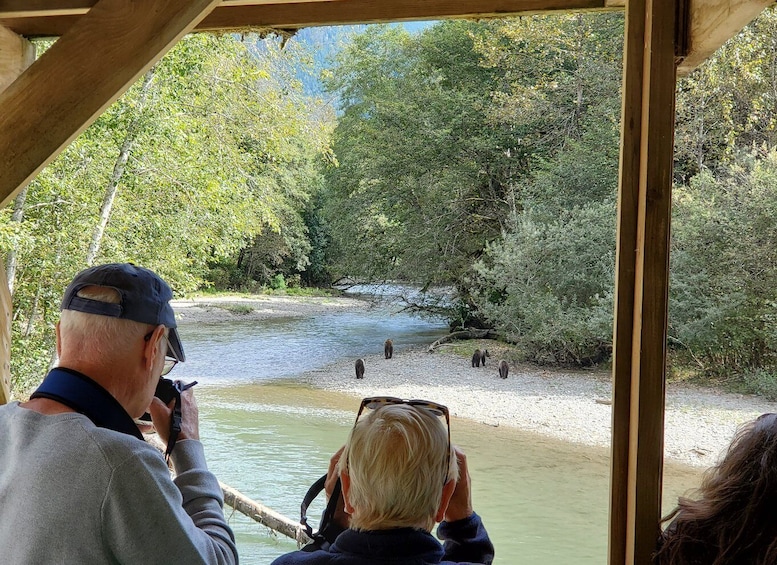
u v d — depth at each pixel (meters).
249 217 16.02
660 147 1.79
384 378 18.11
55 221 12.16
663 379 1.78
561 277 18.67
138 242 13.67
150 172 13.48
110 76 1.85
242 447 11.82
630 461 1.83
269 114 16.05
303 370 19.22
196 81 14.32
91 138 12.30
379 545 1.25
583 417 14.38
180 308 32.56
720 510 1.22
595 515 8.92
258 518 6.28
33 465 1.26
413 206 23.62
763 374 15.55
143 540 1.25
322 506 8.72
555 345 19.25
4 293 2.06
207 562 1.31
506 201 22.69
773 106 16.45
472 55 24.00
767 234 15.79
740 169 16.31
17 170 1.85
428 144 23.16
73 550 1.23
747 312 15.88
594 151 19.69
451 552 1.53
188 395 1.60
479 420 14.20
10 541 1.25
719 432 13.09
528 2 2.56
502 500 9.52
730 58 16.16
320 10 2.66
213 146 15.03
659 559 1.28
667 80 1.79
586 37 21.02
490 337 23.25
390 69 26.66
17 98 1.85
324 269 42.81
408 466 1.25
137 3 1.85
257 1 2.46
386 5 2.62
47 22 2.71
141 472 1.27
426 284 23.92
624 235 1.86
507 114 21.59
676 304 16.20
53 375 1.35
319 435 12.70
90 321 1.35
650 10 1.80
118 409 1.34
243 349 22.45
